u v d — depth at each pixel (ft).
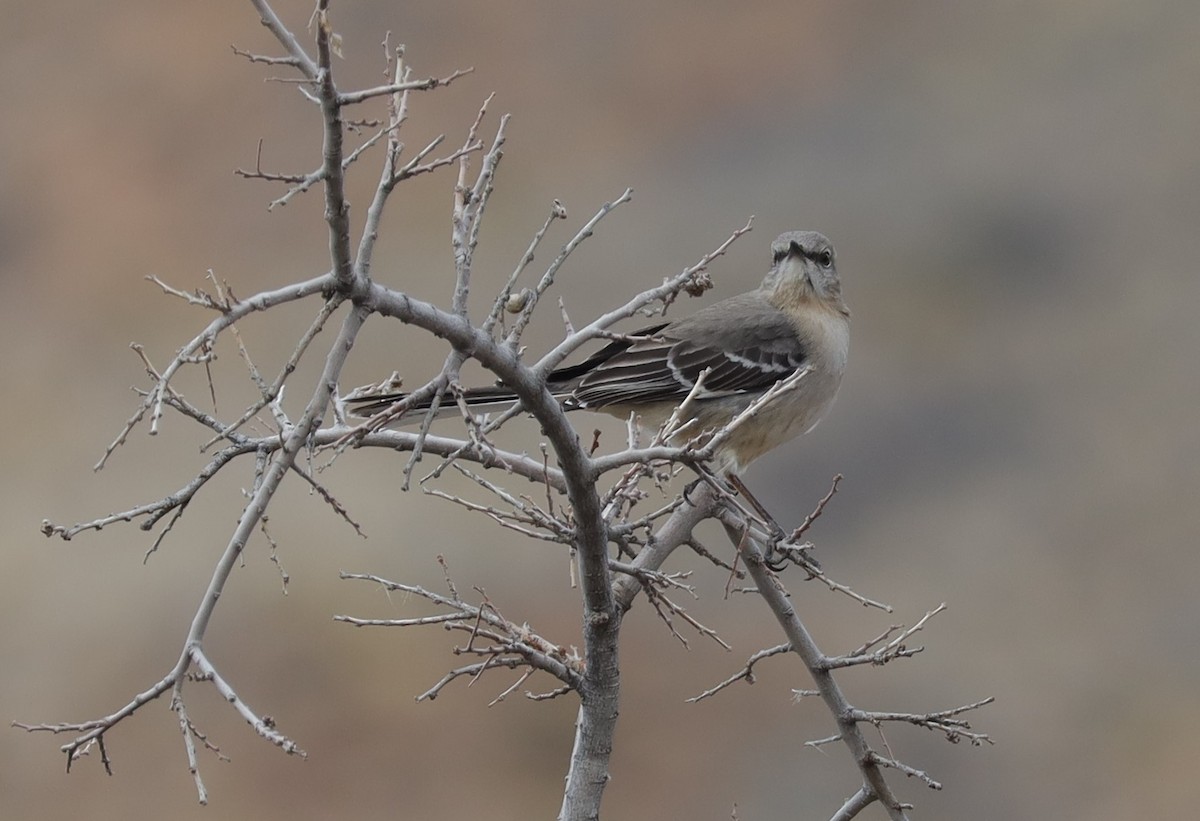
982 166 76.54
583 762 17.17
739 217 74.74
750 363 29.07
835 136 82.23
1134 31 85.35
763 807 44.52
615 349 29.55
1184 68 82.07
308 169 80.23
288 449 13.01
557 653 17.60
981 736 18.76
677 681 48.24
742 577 18.67
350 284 12.99
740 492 28.86
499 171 80.53
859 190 77.00
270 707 46.52
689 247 72.49
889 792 19.51
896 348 66.80
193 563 52.16
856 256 72.49
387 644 47.96
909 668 48.91
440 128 83.87
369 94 12.31
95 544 53.62
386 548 51.19
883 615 51.44
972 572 53.57
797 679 48.29
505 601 48.78
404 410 14.08
